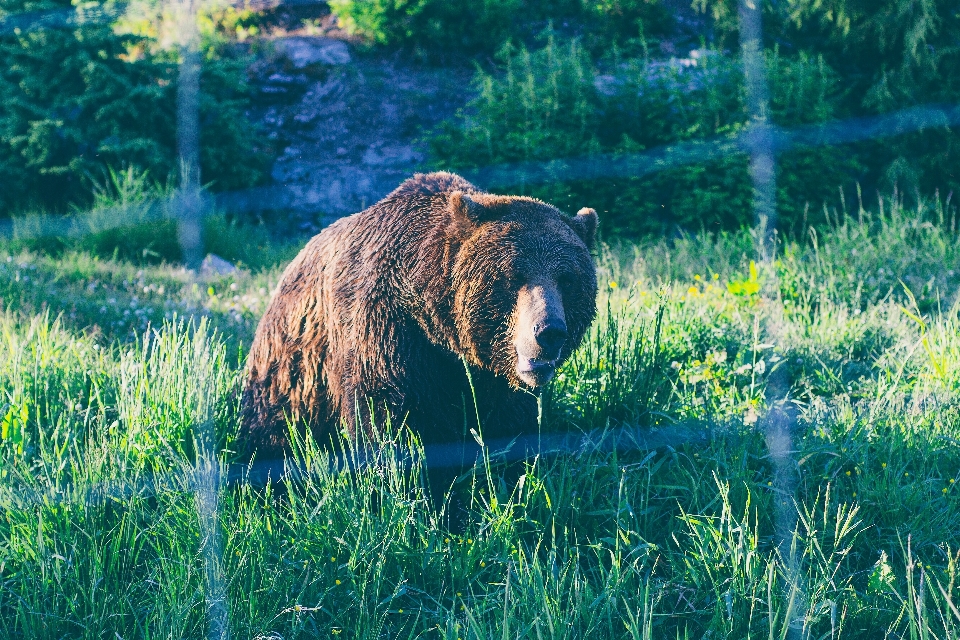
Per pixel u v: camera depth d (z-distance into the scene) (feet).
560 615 16.01
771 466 20.79
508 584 15.66
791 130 48.80
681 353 26.76
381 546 17.61
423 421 19.03
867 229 41.60
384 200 19.84
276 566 17.34
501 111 52.65
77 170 52.60
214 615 15.79
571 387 22.97
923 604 15.49
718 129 48.78
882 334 28.76
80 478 19.11
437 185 19.80
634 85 52.26
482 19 64.13
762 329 28.14
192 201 49.19
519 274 17.61
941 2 49.49
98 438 21.50
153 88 52.90
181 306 35.17
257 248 51.01
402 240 18.84
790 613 15.72
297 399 20.83
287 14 69.26
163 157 53.52
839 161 50.16
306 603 17.22
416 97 61.93
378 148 59.67
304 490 20.53
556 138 50.57
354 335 18.99
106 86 53.11
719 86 50.65
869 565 18.61
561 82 52.80
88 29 53.31
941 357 25.36
